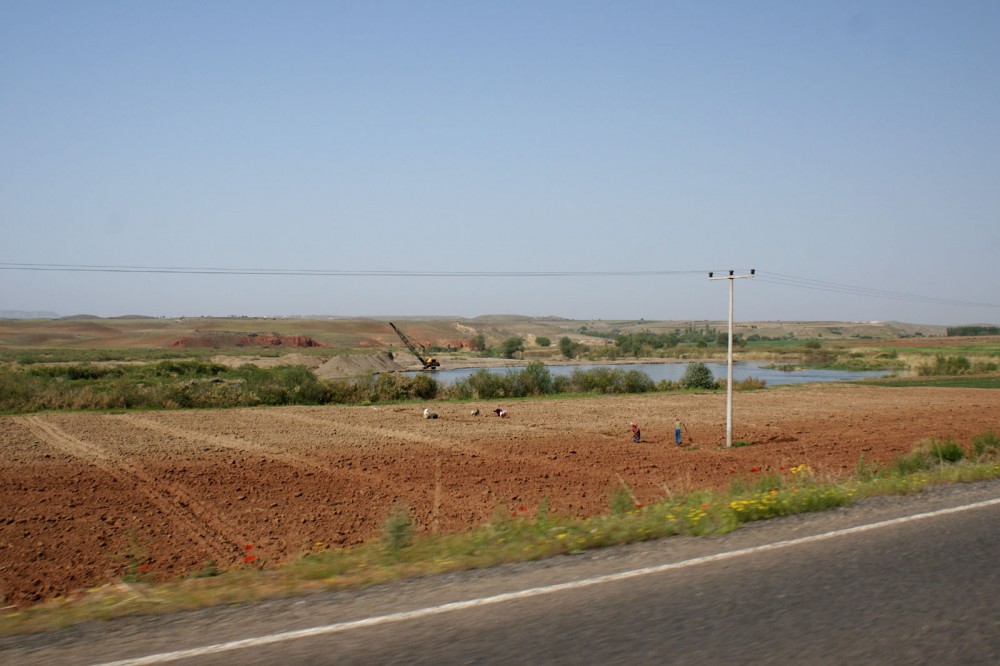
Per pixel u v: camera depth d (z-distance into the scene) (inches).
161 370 3383.4
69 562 549.6
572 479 917.8
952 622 238.8
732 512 409.1
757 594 267.9
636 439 1282.0
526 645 218.1
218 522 691.4
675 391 2559.1
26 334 7126.0
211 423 1553.9
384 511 734.5
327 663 205.3
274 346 7022.6
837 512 426.3
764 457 1081.4
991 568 302.0
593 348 7741.1
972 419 1585.9
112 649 219.0
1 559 558.3
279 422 1587.1
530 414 1795.0
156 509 751.1
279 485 885.8
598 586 278.5
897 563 309.9
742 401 2164.1
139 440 1284.4
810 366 4923.7
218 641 223.8
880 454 1079.0
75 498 807.7
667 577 290.7
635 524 387.9
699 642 220.7
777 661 206.8
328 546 596.1
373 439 1322.6
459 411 1856.5
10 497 812.6
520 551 337.1
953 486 523.8
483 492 832.9
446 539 390.3
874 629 232.4
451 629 232.2
